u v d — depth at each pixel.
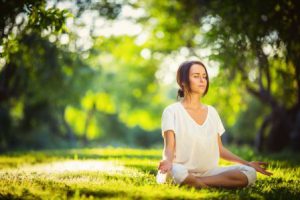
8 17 7.62
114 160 9.16
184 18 16.00
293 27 10.44
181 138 5.39
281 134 21.56
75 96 26.47
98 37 13.39
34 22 7.72
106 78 39.56
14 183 5.22
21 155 13.13
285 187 5.36
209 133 5.46
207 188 5.03
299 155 14.74
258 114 33.66
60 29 7.78
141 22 20.78
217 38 10.88
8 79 15.93
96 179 5.58
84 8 12.46
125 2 15.00
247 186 5.25
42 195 4.44
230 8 10.57
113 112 45.84
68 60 18.23
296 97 16.08
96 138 52.91
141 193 4.45
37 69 18.31
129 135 55.09
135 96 37.94
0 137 31.62
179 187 5.00
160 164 4.91
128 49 23.77
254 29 10.38
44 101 29.92
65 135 39.72
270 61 11.80
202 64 5.62
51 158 11.36
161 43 22.95
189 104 5.55
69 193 4.58
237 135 36.59
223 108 22.58
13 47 8.48
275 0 10.03
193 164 5.39
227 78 13.27
